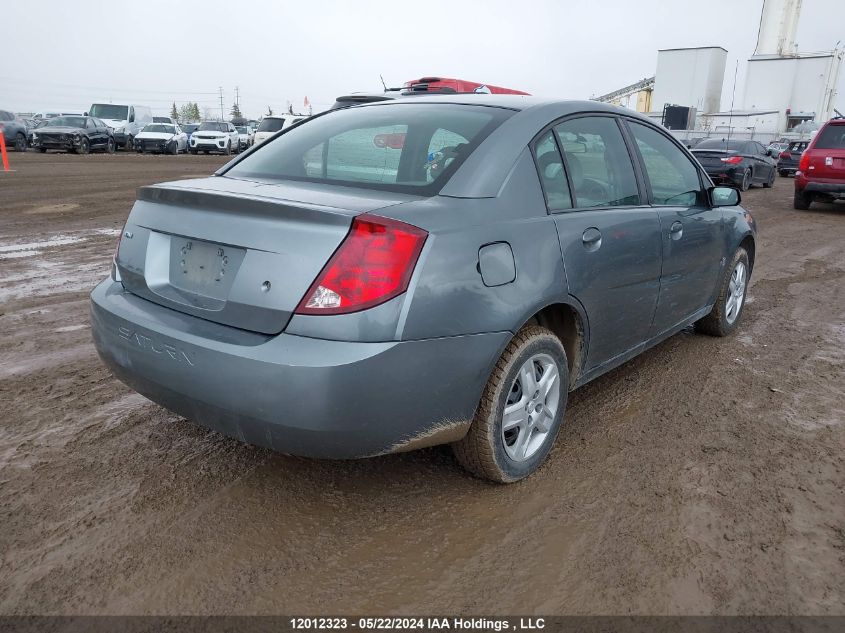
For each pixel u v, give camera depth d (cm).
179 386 245
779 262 814
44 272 669
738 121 4284
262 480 291
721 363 443
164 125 2984
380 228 222
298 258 226
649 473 300
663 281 369
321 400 218
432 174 269
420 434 243
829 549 248
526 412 285
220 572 233
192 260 258
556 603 221
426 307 229
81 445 319
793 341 495
